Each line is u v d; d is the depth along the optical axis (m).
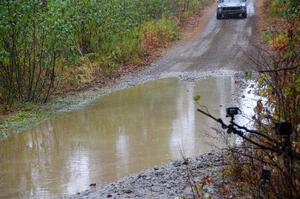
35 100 16.31
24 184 8.83
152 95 16.88
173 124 12.69
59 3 18.59
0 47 15.27
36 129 13.08
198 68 21.69
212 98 15.59
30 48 16.38
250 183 5.62
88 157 10.31
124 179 8.62
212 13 37.09
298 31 6.31
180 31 31.25
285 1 21.75
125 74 21.30
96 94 17.62
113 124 13.16
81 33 21.70
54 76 17.66
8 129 13.14
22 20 15.23
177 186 7.70
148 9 30.39
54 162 10.09
